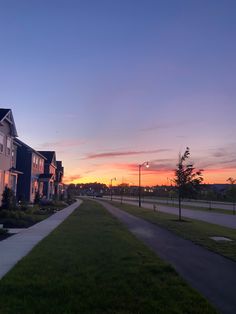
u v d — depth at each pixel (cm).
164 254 1364
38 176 5369
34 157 5000
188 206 6281
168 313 708
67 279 931
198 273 1066
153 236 1902
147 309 730
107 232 1916
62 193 7888
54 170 7000
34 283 887
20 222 2261
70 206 4928
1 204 3200
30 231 1959
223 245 1591
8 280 912
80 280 922
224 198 9006
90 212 3688
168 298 800
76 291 834
